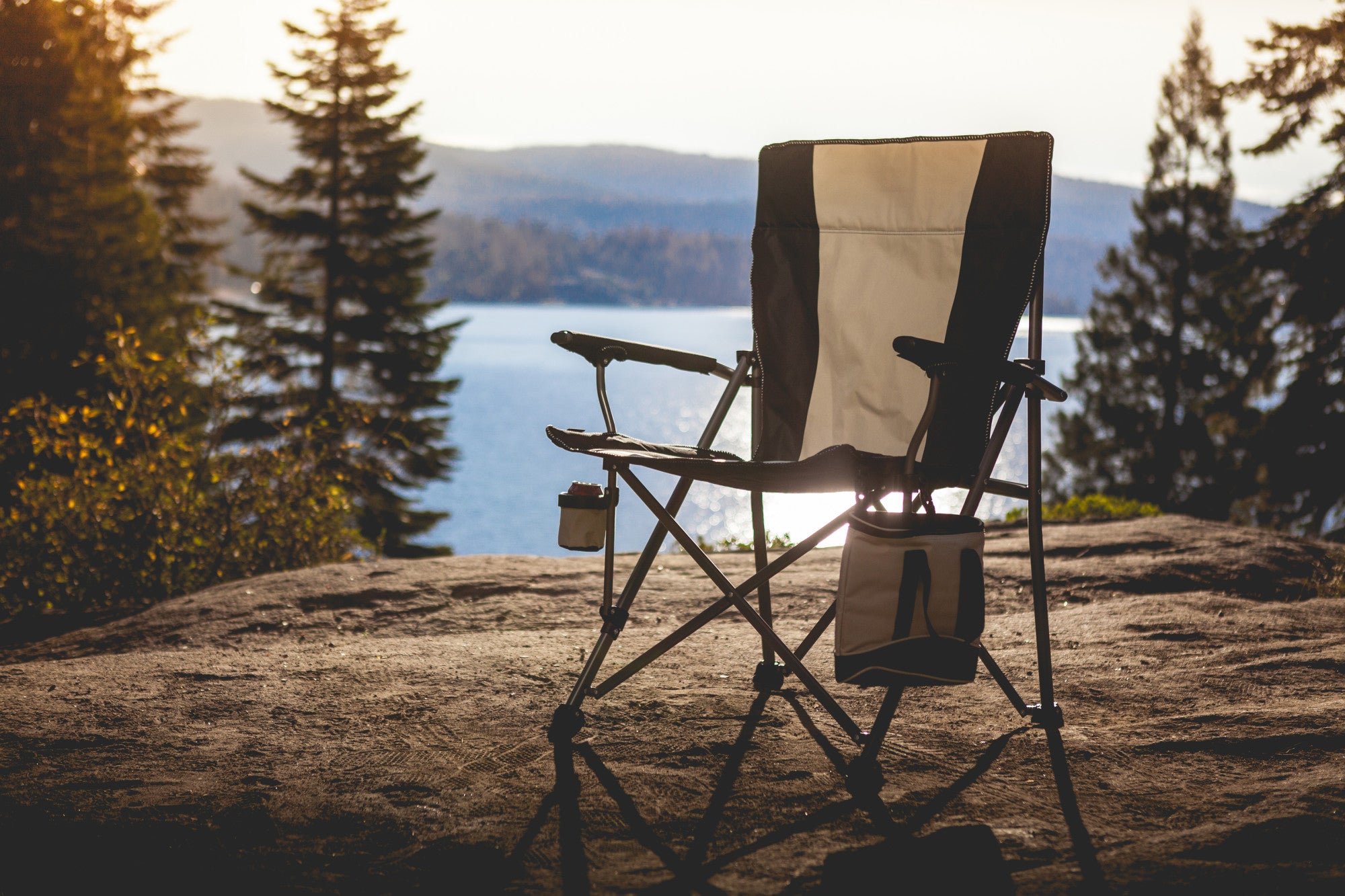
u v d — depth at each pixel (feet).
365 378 67.82
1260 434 49.19
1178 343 69.41
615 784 5.32
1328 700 6.29
